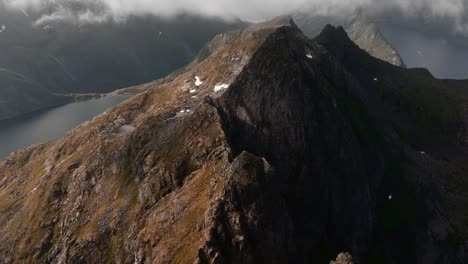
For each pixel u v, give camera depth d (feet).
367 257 385.09
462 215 471.62
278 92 370.53
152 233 294.05
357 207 387.14
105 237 351.67
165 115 453.99
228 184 250.37
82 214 399.85
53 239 408.26
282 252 248.73
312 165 353.10
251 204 245.86
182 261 241.14
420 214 452.76
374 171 453.58
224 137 340.39
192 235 256.73
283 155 350.23
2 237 461.37
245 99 376.27
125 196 369.09
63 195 447.42
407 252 418.10
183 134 368.07
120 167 402.31
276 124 361.71
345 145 394.73
